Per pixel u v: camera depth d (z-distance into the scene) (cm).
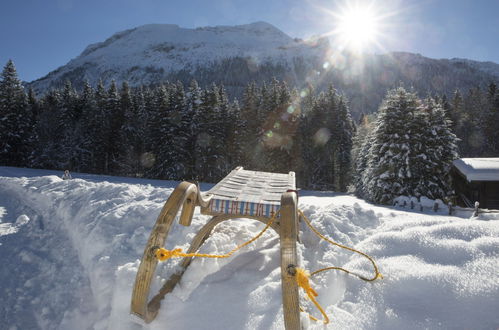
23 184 1135
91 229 505
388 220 479
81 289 386
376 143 2438
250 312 263
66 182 960
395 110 2370
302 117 4775
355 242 399
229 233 436
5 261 512
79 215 612
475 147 5156
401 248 332
